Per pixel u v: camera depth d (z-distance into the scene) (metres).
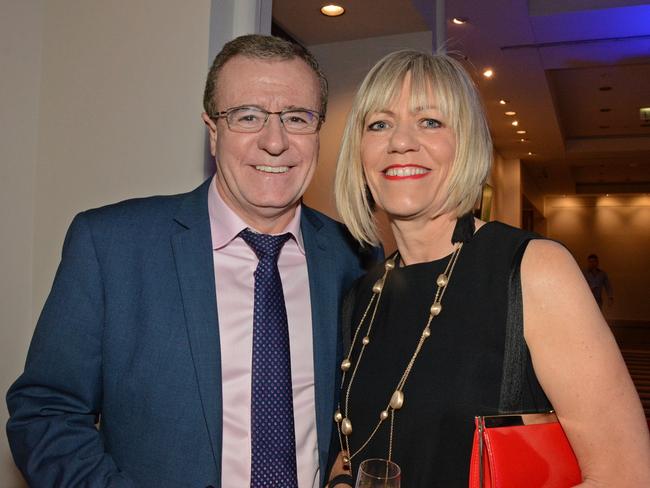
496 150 12.04
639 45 6.36
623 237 18.80
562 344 1.14
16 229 2.43
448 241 1.45
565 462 1.15
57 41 2.46
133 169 2.29
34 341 1.41
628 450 1.09
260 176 1.49
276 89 1.49
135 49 2.31
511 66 7.04
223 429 1.43
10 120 2.39
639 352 11.16
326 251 1.74
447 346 1.30
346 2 3.58
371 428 1.39
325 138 4.21
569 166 14.20
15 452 1.38
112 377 1.40
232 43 1.55
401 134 1.41
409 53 1.49
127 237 1.47
